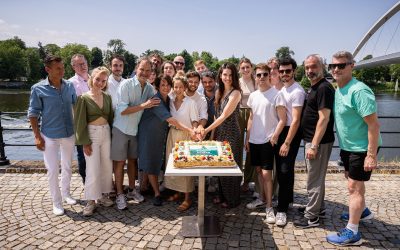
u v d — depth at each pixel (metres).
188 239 3.29
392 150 15.82
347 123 3.08
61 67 3.72
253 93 3.90
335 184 4.87
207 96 4.52
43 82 3.76
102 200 4.09
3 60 74.38
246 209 4.04
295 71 3.66
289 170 3.61
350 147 3.11
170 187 4.09
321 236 3.36
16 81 78.00
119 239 3.28
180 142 3.66
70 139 3.97
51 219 3.71
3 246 3.12
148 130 4.00
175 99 4.19
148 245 3.17
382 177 5.19
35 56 80.00
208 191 4.70
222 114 3.80
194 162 3.15
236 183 4.03
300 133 3.61
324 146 3.38
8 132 18.36
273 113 3.71
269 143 3.73
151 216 3.83
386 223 3.66
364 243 3.23
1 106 33.34
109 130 3.97
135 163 4.32
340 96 3.12
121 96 3.90
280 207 3.69
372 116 2.86
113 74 4.72
